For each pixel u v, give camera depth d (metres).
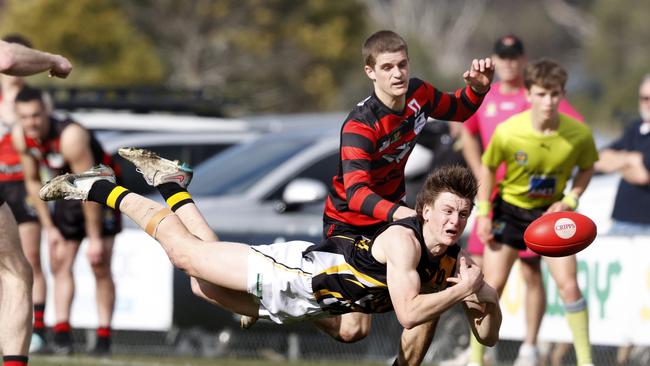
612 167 38.34
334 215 24.36
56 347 36.66
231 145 48.84
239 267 22.67
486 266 30.64
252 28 128.38
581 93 177.12
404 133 23.66
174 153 47.25
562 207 29.73
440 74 177.12
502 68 33.66
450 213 20.72
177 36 128.12
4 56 21.38
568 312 29.20
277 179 43.06
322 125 48.62
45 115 34.72
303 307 22.77
